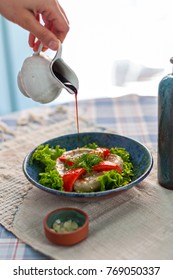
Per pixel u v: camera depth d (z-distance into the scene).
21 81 0.89
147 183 0.91
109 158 0.92
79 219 0.76
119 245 0.74
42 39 0.84
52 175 0.86
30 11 0.85
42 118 1.21
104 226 0.78
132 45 1.66
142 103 1.29
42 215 0.82
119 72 1.70
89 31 1.67
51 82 0.86
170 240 0.75
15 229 0.79
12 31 1.65
